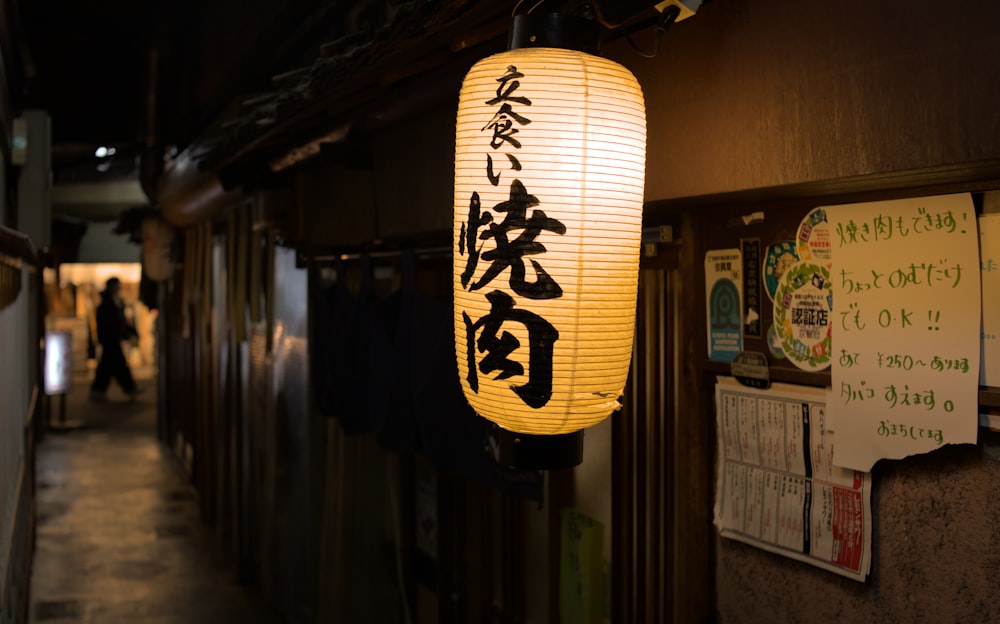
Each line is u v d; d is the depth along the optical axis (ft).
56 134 51.24
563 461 8.57
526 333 7.76
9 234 12.07
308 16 27.14
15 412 20.11
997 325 7.47
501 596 16.44
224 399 37.52
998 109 6.61
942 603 8.00
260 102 23.59
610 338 7.90
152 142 48.91
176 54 48.03
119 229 58.18
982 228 7.61
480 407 8.41
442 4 10.83
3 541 14.21
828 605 9.18
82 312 109.50
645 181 10.61
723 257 10.48
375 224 18.99
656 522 11.92
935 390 7.91
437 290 18.02
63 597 30.81
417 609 20.16
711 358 10.70
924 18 7.16
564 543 14.47
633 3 7.83
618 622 12.81
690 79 9.80
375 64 13.46
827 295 9.03
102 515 42.24
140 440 62.75
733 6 9.14
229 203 31.99
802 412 9.37
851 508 8.88
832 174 8.01
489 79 7.99
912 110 7.26
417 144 16.61
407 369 16.88
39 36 48.29
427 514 19.61
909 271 8.16
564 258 7.63
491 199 7.86
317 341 21.50
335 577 22.13
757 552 10.11
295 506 27.43
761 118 8.82
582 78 7.66
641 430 12.25
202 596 31.22
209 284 37.86
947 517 7.96
